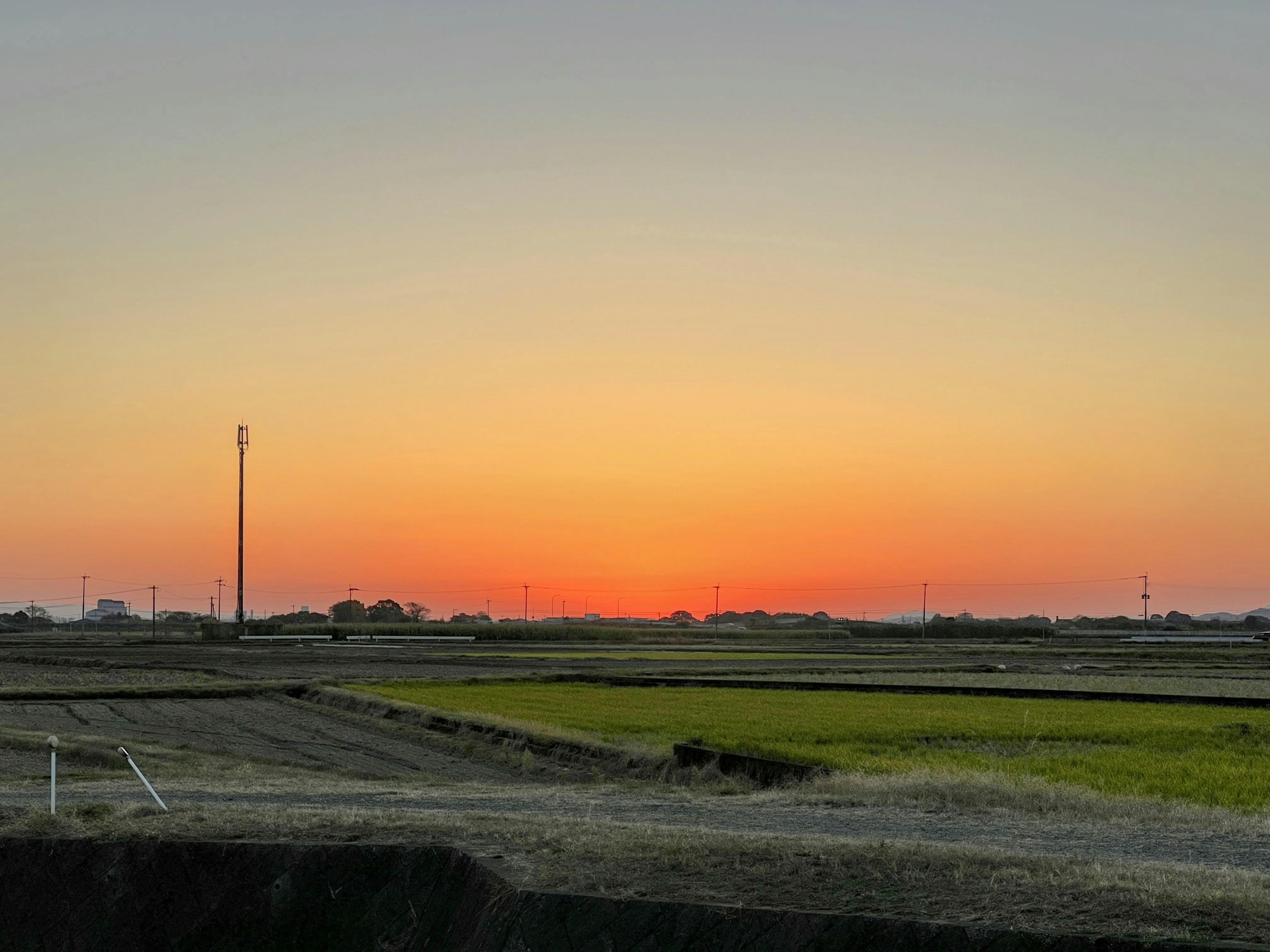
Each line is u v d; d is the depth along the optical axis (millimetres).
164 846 15047
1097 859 14281
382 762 32031
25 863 15164
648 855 13883
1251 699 48562
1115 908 11398
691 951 11625
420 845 14539
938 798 21516
